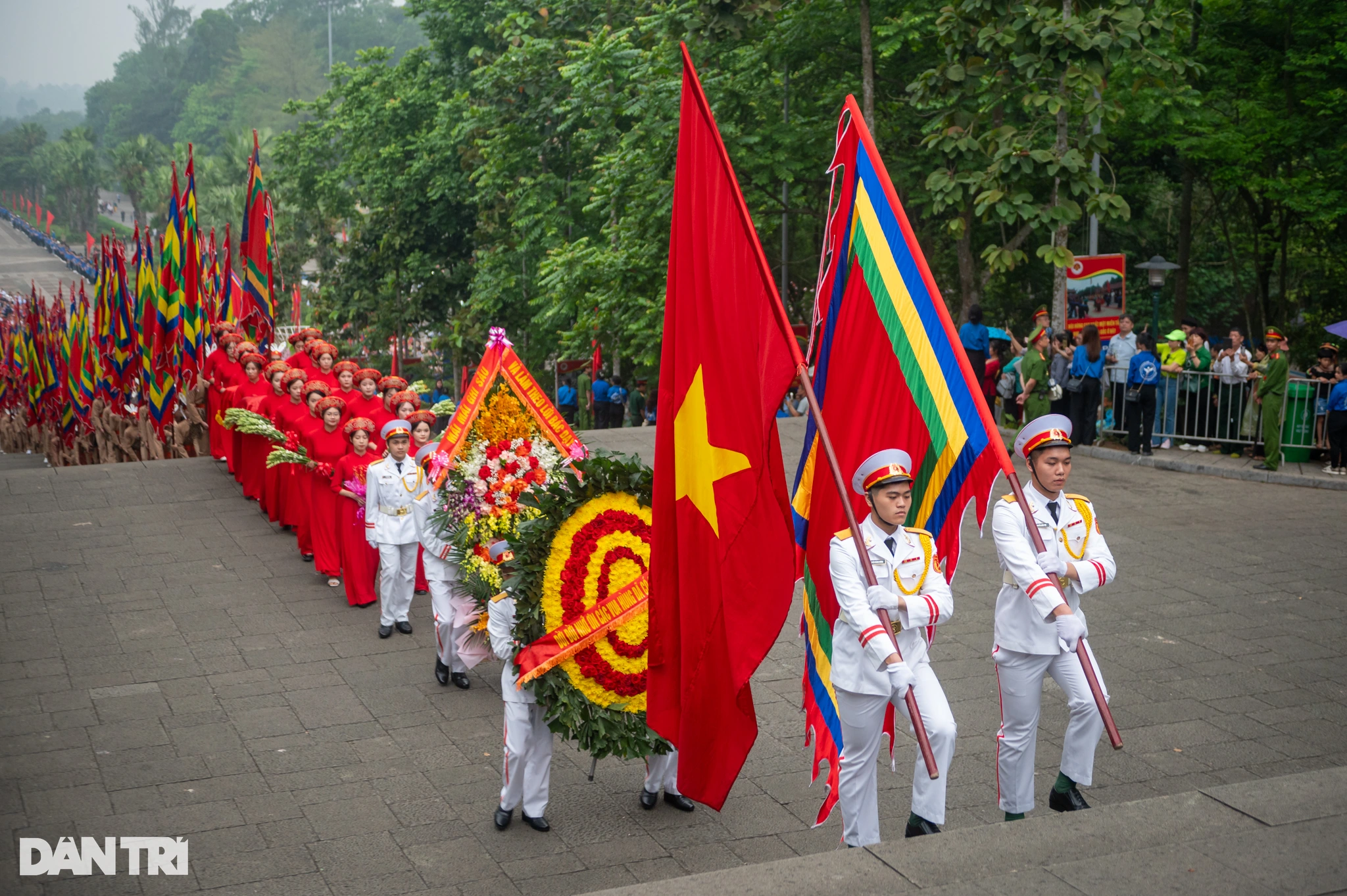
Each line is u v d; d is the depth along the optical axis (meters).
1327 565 11.77
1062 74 16.25
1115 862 4.52
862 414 6.45
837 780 5.83
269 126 168.62
